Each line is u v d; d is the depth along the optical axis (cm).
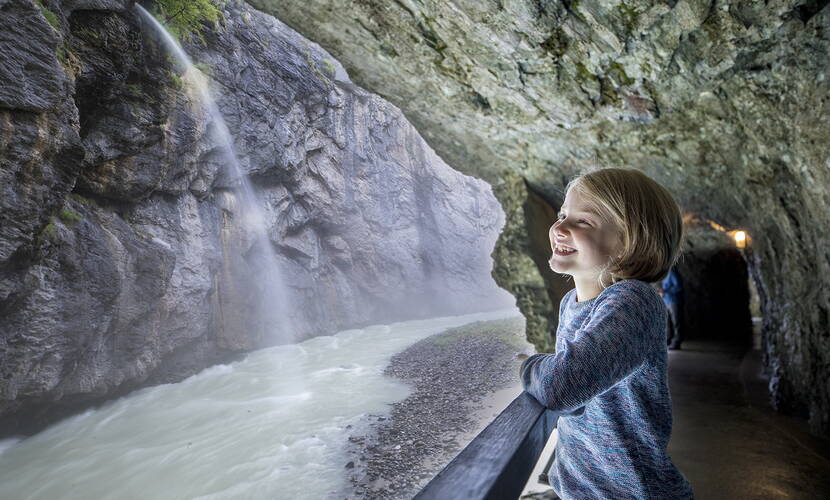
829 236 431
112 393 1487
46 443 1168
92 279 1324
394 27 626
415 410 1348
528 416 72
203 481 955
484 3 496
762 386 660
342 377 1773
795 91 423
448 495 49
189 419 1328
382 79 800
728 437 481
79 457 1085
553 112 654
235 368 1983
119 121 1501
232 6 2166
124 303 1487
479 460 58
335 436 1166
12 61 1009
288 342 2488
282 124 2514
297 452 1072
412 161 3844
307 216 2842
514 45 543
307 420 1294
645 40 465
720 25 415
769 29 397
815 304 479
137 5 1572
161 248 1655
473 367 1811
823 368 464
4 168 1005
